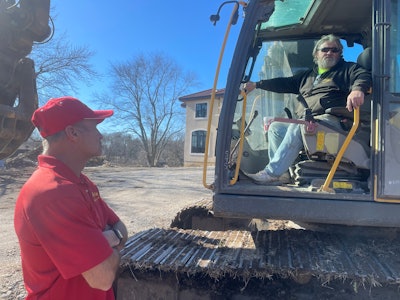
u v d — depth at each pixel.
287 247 2.70
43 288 1.84
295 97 3.72
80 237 1.74
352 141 2.75
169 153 47.25
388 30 2.53
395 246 2.64
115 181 15.67
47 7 3.38
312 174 2.89
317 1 3.48
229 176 2.80
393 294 2.28
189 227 4.43
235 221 4.26
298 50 3.89
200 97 36.06
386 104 2.48
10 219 8.07
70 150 1.96
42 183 1.80
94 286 1.80
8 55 3.30
